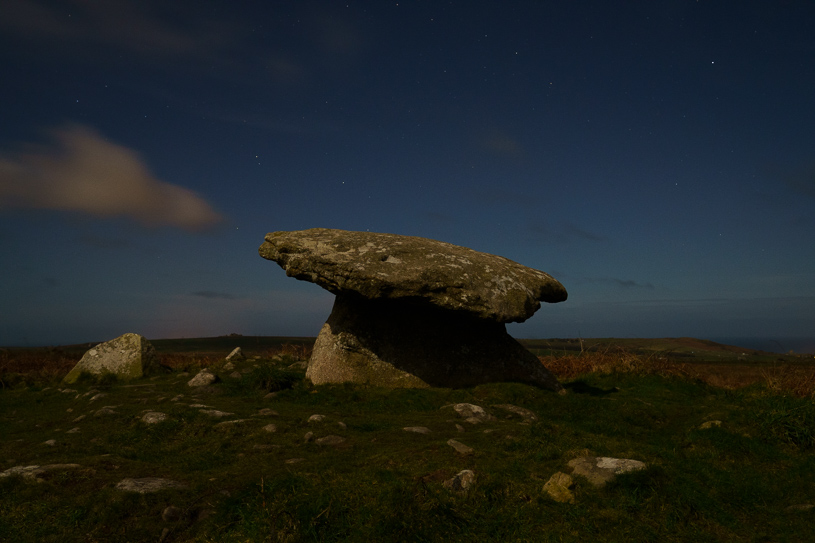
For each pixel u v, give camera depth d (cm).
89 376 1089
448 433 553
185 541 321
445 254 853
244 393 846
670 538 319
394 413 697
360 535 304
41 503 362
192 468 450
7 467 468
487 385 827
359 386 839
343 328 898
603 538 312
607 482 374
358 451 490
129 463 451
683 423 712
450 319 923
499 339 941
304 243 842
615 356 1225
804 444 535
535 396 793
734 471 456
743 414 630
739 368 1230
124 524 337
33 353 1513
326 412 686
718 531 334
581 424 686
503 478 380
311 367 909
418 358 877
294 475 387
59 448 537
